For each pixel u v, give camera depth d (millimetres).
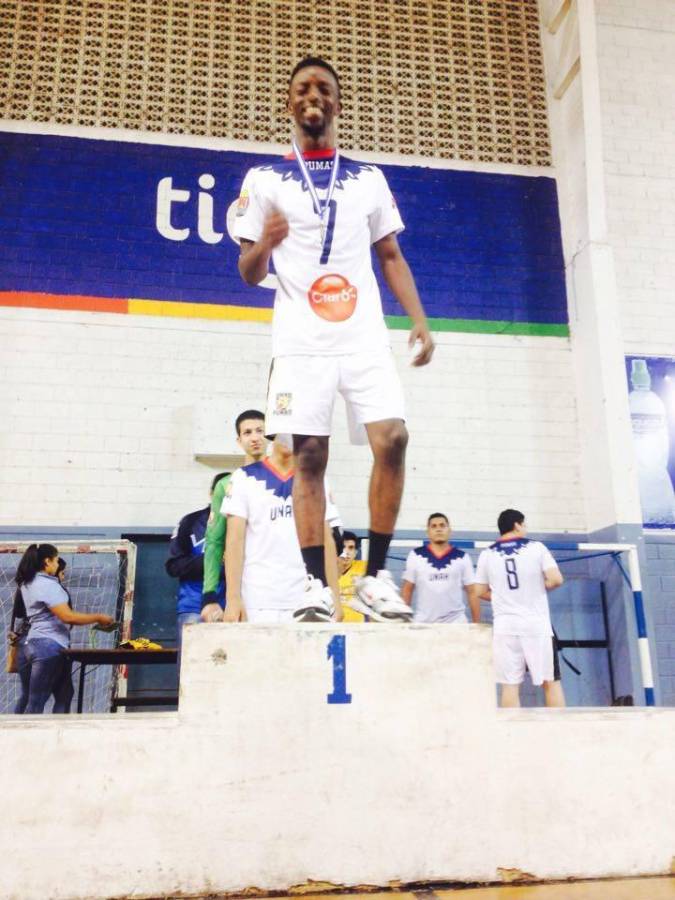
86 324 6406
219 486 3488
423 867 1851
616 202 7164
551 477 6684
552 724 1984
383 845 1849
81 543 5848
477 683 1971
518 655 5105
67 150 6688
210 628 1913
